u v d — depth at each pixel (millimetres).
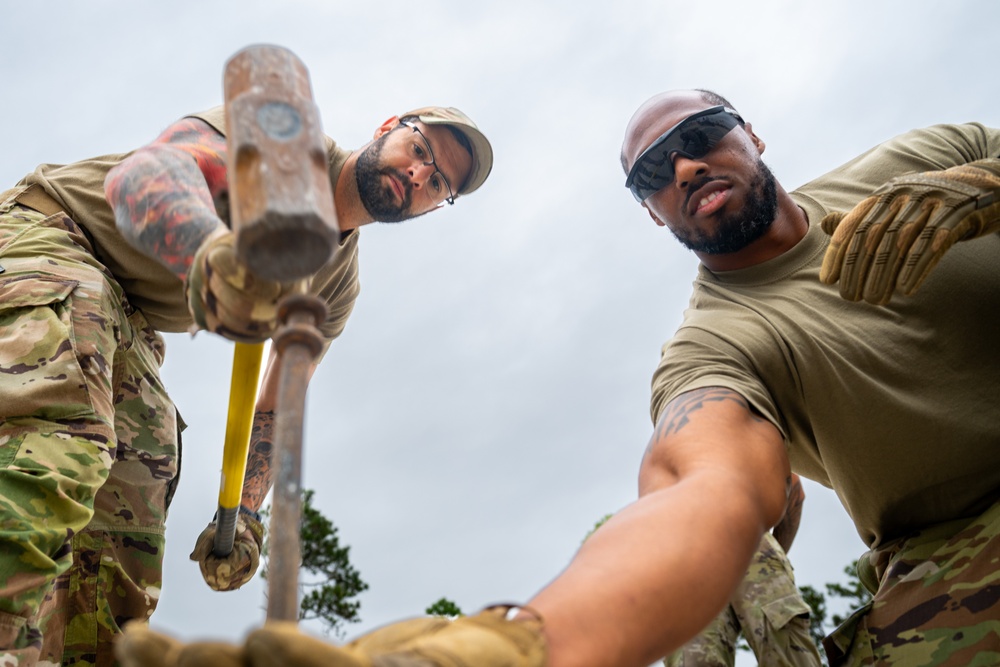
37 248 3584
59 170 3895
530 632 1833
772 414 3168
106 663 3568
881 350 3299
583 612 2084
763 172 3658
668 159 3699
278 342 1787
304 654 1406
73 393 3260
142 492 3797
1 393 3178
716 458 2758
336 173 4234
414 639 1782
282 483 1678
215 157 3568
